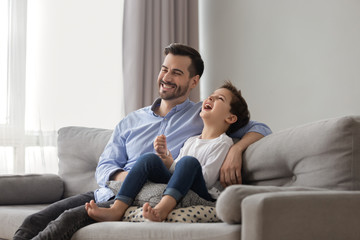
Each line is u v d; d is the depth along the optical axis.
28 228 1.85
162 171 1.76
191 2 3.86
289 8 3.43
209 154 1.93
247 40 3.69
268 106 3.54
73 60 3.52
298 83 3.37
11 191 2.48
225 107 2.03
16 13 3.35
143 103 3.66
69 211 1.67
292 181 1.73
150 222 1.50
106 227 1.55
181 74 2.22
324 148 1.57
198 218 1.59
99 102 3.59
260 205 1.21
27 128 3.36
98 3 3.62
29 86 3.39
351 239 1.33
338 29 3.16
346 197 1.34
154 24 3.71
